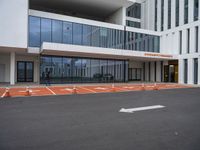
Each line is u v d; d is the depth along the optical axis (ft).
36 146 14.15
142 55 82.17
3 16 55.52
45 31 73.67
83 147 14.05
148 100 37.32
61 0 86.74
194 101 36.42
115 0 88.53
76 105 31.37
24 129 18.28
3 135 16.53
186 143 14.96
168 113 25.91
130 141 15.33
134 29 95.30
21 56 82.02
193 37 83.97
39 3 89.66
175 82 94.53
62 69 77.15
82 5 92.84
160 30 103.50
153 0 109.50
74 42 79.10
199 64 81.15
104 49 72.84
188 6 86.63
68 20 78.02
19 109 27.71
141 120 22.06
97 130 18.16
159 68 103.91
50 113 25.29
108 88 61.82
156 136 16.57
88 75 82.64
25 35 58.23
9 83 74.69
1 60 78.79
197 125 20.10
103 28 86.38
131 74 109.91
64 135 16.66
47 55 74.74
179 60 91.20
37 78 84.89
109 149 13.73
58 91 51.47
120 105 31.63
